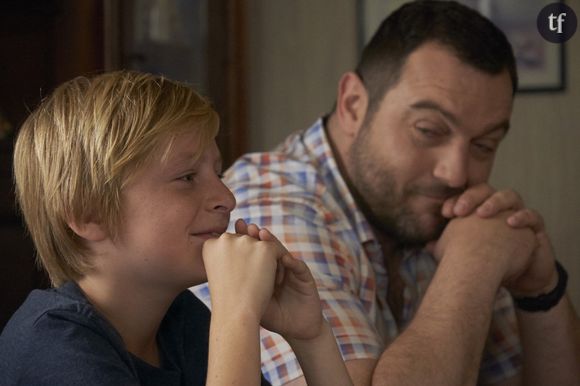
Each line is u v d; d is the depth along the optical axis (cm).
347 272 181
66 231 118
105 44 317
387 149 198
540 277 203
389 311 203
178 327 133
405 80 195
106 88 120
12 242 304
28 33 321
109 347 111
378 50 202
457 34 194
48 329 109
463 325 170
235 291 114
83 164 116
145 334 124
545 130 364
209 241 119
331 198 196
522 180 367
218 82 363
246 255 117
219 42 363
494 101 195
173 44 345
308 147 209
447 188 196
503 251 186
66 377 105
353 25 380
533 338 210
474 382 168
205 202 120
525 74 364
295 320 129
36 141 121
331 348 131
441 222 199
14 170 126
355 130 205
